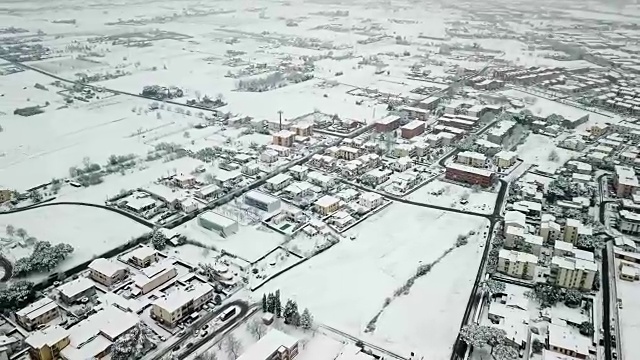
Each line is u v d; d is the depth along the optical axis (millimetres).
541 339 98312
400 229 139250
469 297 111062
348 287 114438
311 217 144625
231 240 133000
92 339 95375
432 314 105875
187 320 103250
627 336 99625
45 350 90562
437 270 120688
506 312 104312
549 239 131500
